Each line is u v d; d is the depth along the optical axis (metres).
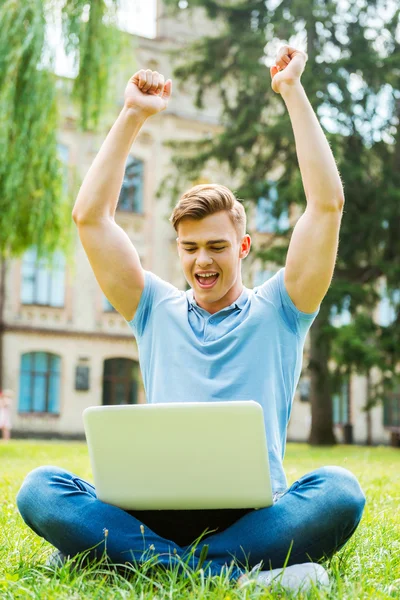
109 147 2.77
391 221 16.94
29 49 11.92
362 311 16.84
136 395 25.95
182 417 2.21
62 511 2.43
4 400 21.20
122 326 25.80
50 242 13.23
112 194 2.76
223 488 2.28
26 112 11.97
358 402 28.33
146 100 2.76
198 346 2.61
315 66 16.73
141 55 26.58
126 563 2.40
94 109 12.94
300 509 2.37
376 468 8.48
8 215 12.43
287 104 2.73
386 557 2.79
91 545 2.43
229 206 2.61
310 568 2.27
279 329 2.64
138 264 2.79
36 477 2.51
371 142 17.38
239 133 17.73
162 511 2.49
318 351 16.83
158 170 26.62
